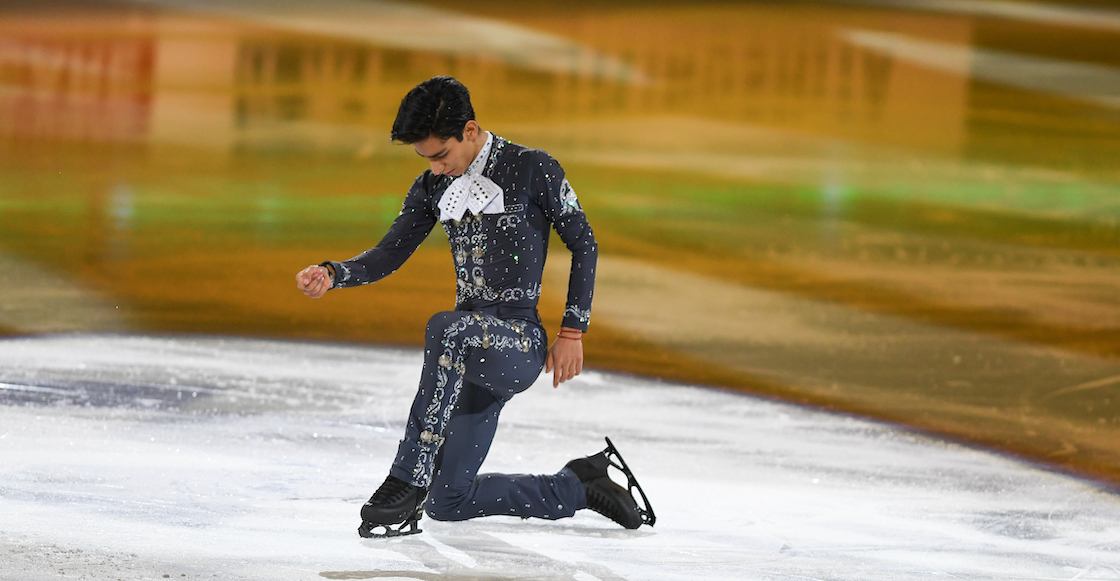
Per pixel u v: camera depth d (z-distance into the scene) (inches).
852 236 1412.4
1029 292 1149.7
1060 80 2428.6
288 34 2716.5
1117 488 572.1
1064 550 461.7
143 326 877.8
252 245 1272.1
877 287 1162.6
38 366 716.0
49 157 1713.8
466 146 441.7
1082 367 861.2
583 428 641.6
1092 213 1560.0
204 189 1577.3
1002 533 483.5
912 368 849.5
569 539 448.5
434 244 1347.2
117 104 2078.0
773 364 851.4
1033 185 1722.4
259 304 995.9
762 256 1304.1
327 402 666.2
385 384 725.9
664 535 460.8
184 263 1163.9
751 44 2721.5
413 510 426.0
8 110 1989.4
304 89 2230.6
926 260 1295.5
